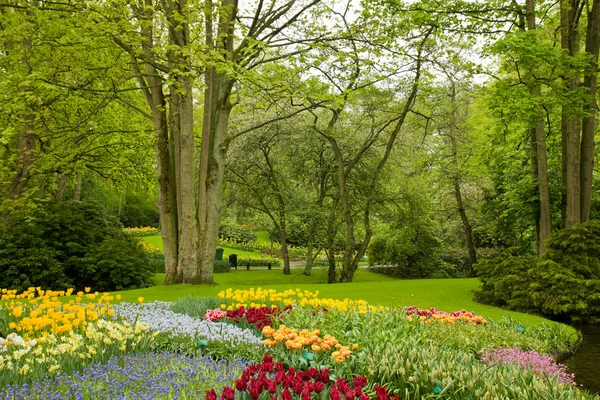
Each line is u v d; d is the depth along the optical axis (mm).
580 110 14422
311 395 4090
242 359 6164
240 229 48438
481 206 25047
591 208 19547
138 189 25391
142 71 16859
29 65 15781
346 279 21781
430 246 28516
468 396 4375
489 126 21938
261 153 24312
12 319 7535
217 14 13750
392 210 25281
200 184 16406
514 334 8773
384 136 23547
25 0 15875
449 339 7598
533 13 15930
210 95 16266
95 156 21281
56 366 4781
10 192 18812
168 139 17328
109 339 5805
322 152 23312
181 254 16234
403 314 7059
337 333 6336
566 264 14023
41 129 17719
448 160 26938
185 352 6277
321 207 22859
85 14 13289
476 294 15070
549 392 4348
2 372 4750
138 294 13883
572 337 10508
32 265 17000
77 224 19156
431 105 20094
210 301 10297
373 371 4832
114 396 4391
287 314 7605
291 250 44750
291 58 16531
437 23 16719
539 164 16266
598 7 15984
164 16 13727
